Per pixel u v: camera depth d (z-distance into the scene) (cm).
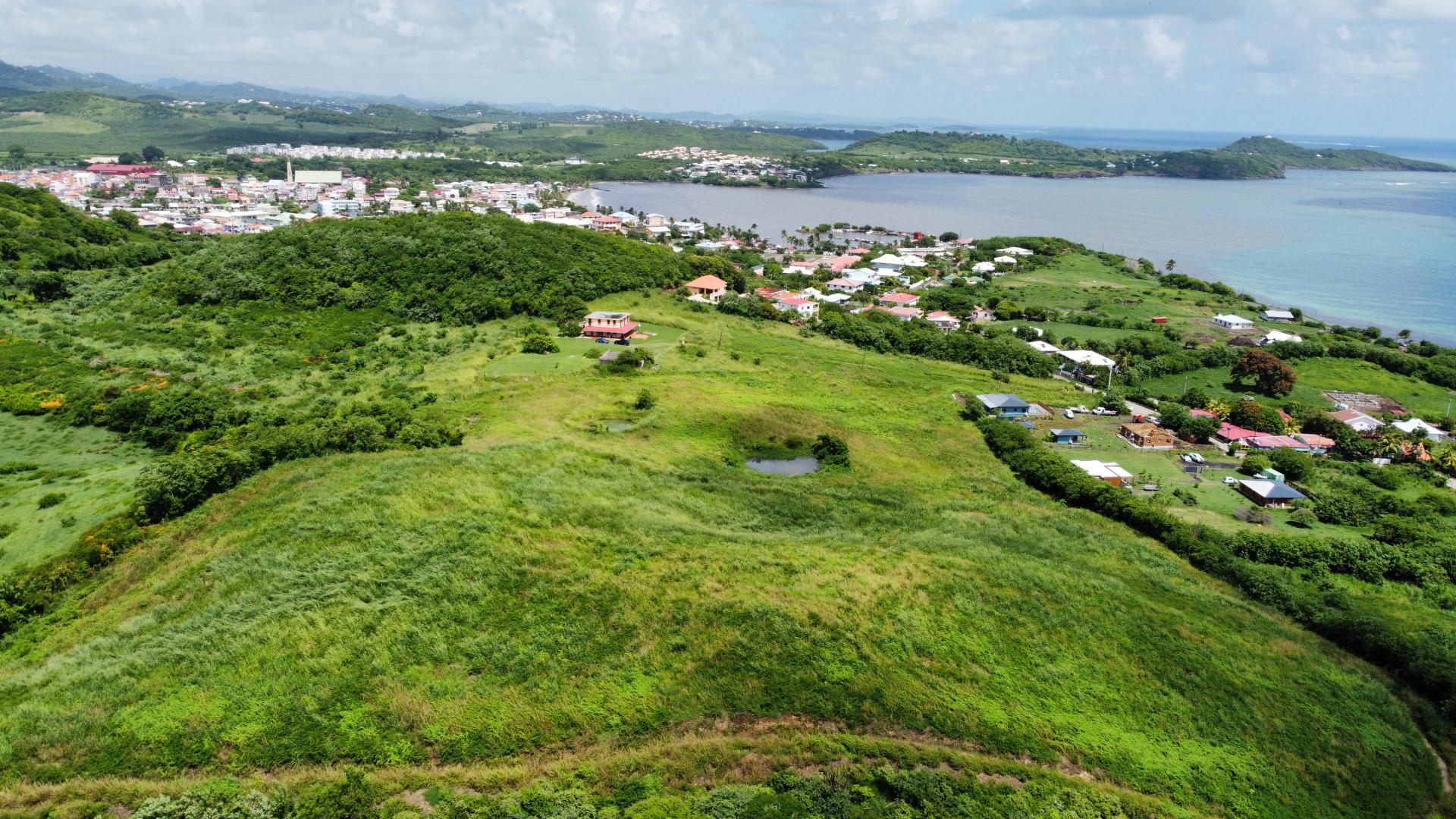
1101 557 6912
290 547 5588
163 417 8438
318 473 6788
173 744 4003
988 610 5712
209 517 6056
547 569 5588
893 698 4753
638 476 7544
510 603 5228
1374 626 5809
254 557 5447
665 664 4866
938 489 8294
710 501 7344
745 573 5866
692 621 5209
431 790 3928
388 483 6562
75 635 4772
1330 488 8850
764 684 4759
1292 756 4778
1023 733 4641
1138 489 8631
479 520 6041
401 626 4897
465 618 5044
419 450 7538
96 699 4209
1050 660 5294
